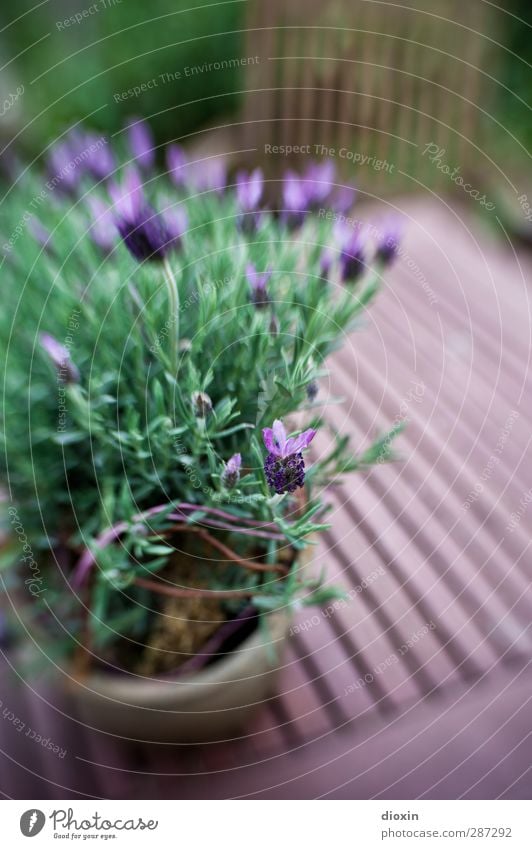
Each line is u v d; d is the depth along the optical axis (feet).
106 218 1.27
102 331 1.34
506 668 1.66
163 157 4.18
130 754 1.52
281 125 3.17
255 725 1.56
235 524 1.32
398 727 1.56
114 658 1.31
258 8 3.04
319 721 1.57
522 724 1.56
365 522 1.91
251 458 1.34
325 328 1.34
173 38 4.48
